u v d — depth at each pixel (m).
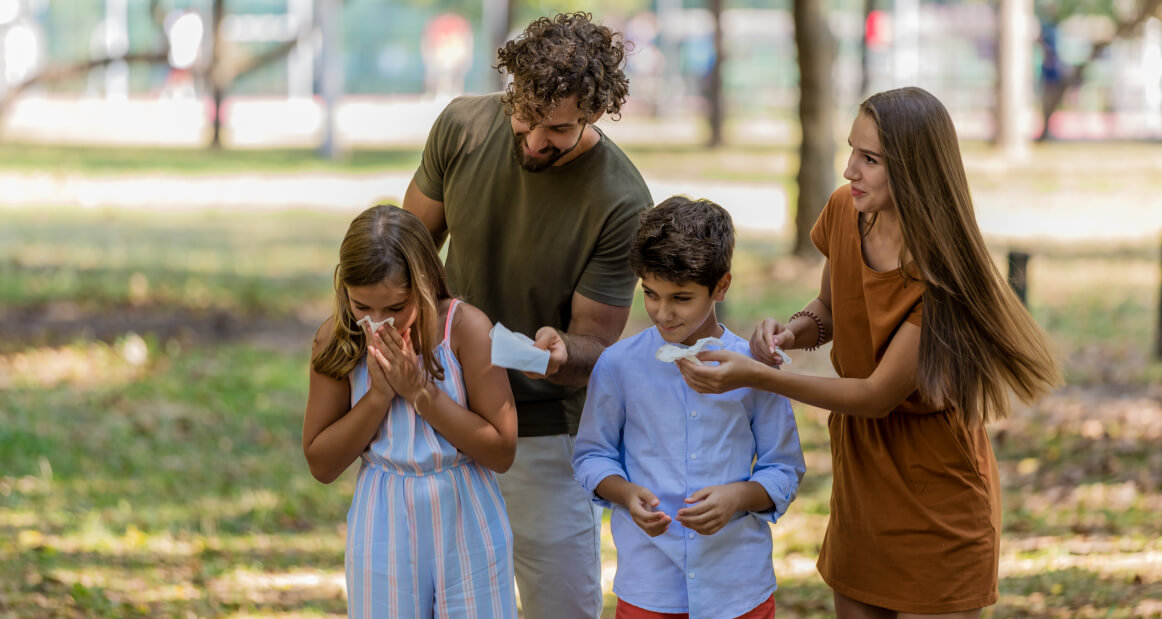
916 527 5.03
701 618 4.93
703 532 4.80
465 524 4.94
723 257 4.76
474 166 5.62
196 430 12.48
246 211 29.41
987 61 55.88
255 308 18.67
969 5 55.91
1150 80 50.78
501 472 5.00
